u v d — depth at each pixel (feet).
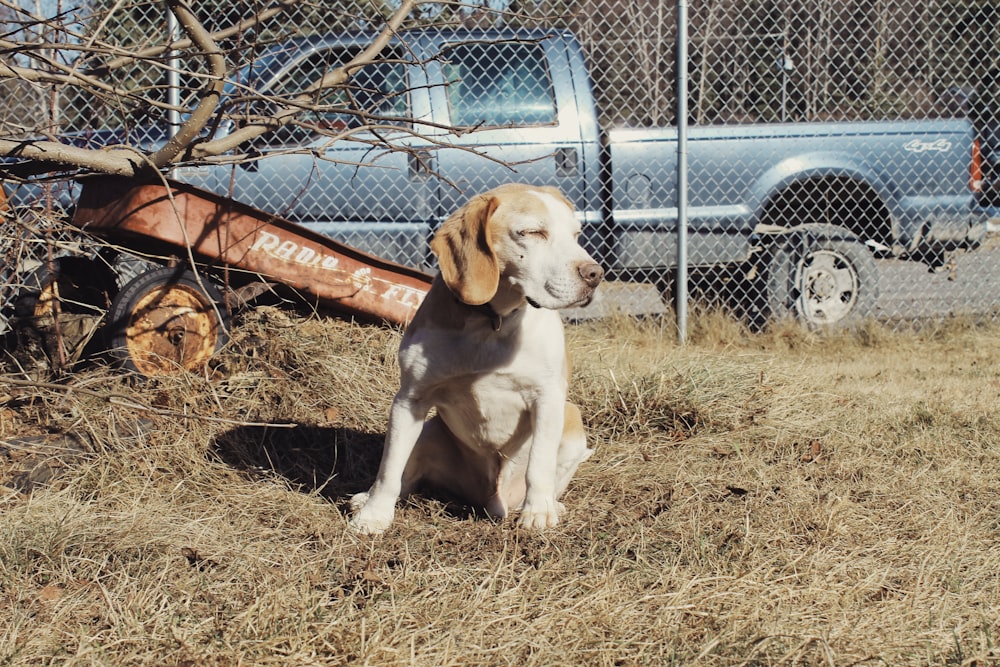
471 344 9.71
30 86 13.62
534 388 10.04
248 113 11.78
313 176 17.37
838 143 19.99
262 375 13.48
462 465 11.35
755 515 10.64
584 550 9.60
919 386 16.53
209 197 13.25
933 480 11.89
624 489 11.79
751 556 9.35
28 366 13.28
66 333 13.46
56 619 7.82
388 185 17.78
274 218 13.67
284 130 17.21
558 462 10.93
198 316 13.46
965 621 8.04
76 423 11.85
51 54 11.28
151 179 12.75
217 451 12.00
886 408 14.87
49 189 12.66
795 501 11.13
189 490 10.95
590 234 19.10
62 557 8.82
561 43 18.81
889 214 20.45
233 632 7.54
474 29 18.26
